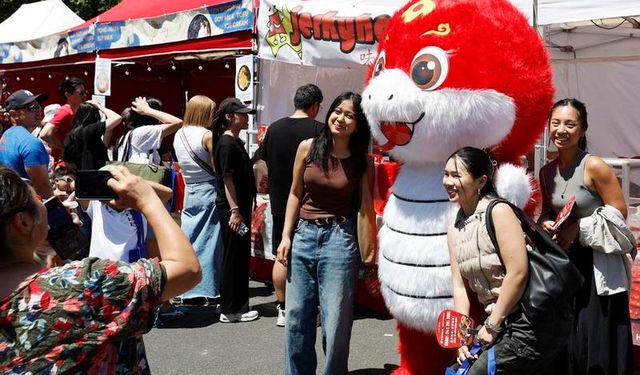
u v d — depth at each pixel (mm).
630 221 4219
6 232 1854
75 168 5508
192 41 8656
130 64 11484
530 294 2861
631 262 4242
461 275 3166
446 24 3617
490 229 2936
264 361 4938
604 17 5027
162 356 5031
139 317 1848
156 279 1866
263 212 7031
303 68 8164
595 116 10773
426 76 3557
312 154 3916
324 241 3891
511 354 2875
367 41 6328
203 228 6000
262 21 7285
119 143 5840
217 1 9133
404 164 3967
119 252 4938
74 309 1777
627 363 3566
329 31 6555
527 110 3629
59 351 1764
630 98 10500
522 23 3742
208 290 6020
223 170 5547
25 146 5215
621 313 3584
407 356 4059
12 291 1795
